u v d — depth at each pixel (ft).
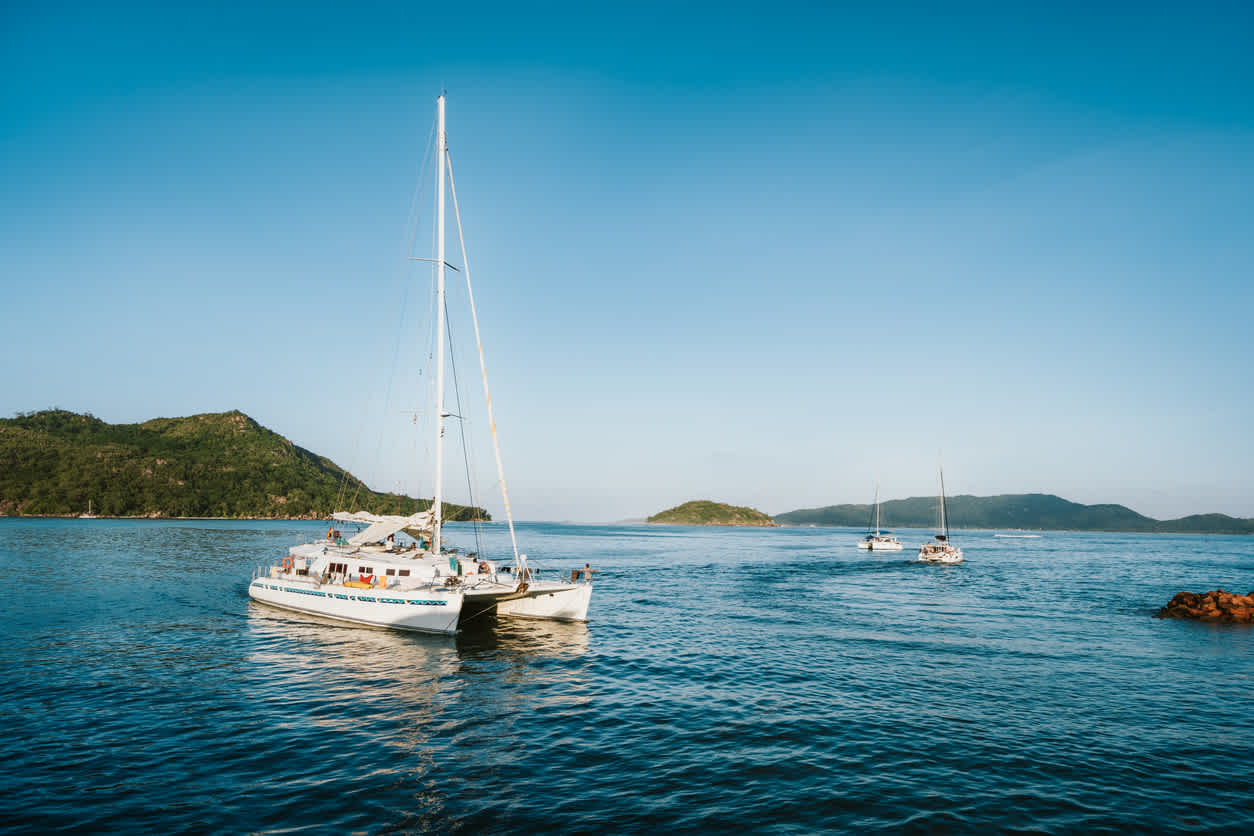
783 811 33.58
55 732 43.45
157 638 73.67
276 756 39.86
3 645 69.62
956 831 31.78
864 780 37.88
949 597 130.82
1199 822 33.35
